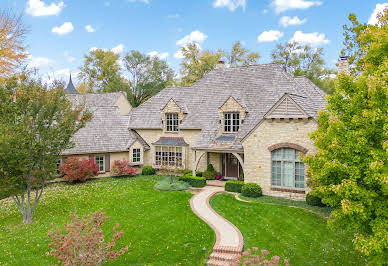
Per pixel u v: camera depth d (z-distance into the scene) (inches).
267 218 763.4
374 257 442.0
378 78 431.8
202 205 870.4
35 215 826.8
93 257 462.6
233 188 1004.6
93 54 3021.7
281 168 919.0
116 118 1380.4
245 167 971.9
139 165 1334.9
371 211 445.4
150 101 1439.5
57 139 773.9
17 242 658.8
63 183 1159.0
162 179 1204.5
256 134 951.6
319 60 2210.9
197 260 590.9
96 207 879.7
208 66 2204.7
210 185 1096.2
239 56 2364.7
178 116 1278.3
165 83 2687.0
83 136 1236.5
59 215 820.6
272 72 1211.9
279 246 629.9
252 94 1184.8
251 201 890.7
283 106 898.1
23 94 735.1
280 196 919.7
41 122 752.3
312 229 693.9
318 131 536.1
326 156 476.1
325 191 476.1
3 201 962.1
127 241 663.1
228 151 1032.2
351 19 854.5
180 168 1236.5
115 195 987.9
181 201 906.7
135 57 2677.2
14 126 711.1
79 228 470.0
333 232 676.1
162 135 1325.0
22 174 761.6
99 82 3026.6
